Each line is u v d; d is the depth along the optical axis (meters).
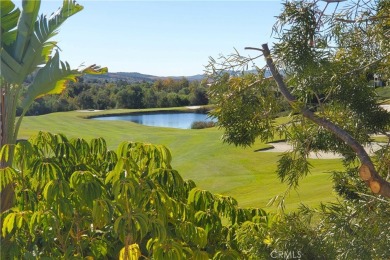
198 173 14.93
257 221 3.74
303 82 2.90
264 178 13.43
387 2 2.99
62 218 3.44
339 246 2.65
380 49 3.06
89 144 3.97
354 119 3.21
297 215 2.95
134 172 3.36
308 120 3.04
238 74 2.99
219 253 3.50
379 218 2.63
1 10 4.86
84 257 3.47
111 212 3.14
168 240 3.25
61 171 3.44
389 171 3.16
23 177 3.61
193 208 3.71
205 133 25.14
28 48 4.93
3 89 4.82
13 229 3.38
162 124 39.69
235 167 15.44
